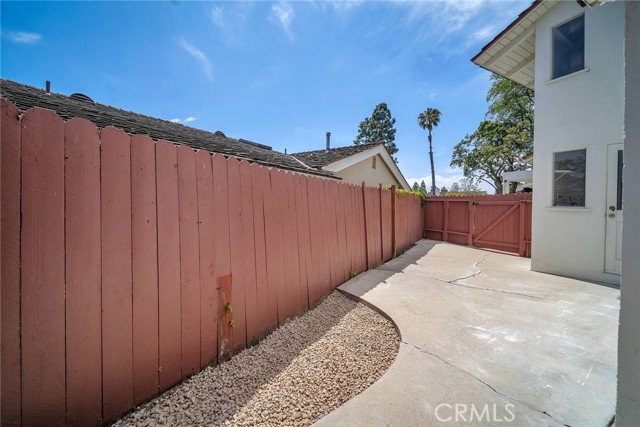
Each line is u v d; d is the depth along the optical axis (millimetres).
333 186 4504
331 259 4355
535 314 3322
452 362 2324
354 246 5152
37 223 1422
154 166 1948
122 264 1762
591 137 4836
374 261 5980
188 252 2172
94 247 1631
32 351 1404
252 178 2838
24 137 1384
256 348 2721
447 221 9633
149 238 1911
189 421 1772
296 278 3496
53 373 1475
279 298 3188
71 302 1538
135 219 1833
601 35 4695
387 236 6676
